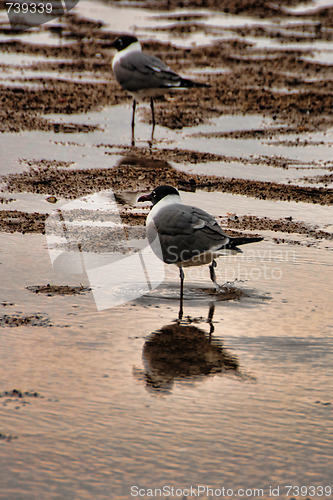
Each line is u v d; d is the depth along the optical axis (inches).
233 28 1622.8
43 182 680.4
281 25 1680.6
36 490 248.2
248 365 350.9
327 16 1790.1
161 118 973.8
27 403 306.2
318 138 907.4
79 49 1391.5
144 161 773.3
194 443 279.6
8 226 558.9
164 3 1867.6
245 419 298.7
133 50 904.3
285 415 303.1
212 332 390.3
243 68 1277.1
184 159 789.9
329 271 492.4
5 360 346.6
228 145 860.0
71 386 323.0
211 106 1045.2
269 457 272.1
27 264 483.8
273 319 409.7
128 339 377.7
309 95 1103.6
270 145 866.8
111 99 1056.8
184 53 1369.3
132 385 326.0
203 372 342.0
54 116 943.7
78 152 792.3
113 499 245.1
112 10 1774.1
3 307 411.8
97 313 410.3
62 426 288.7
